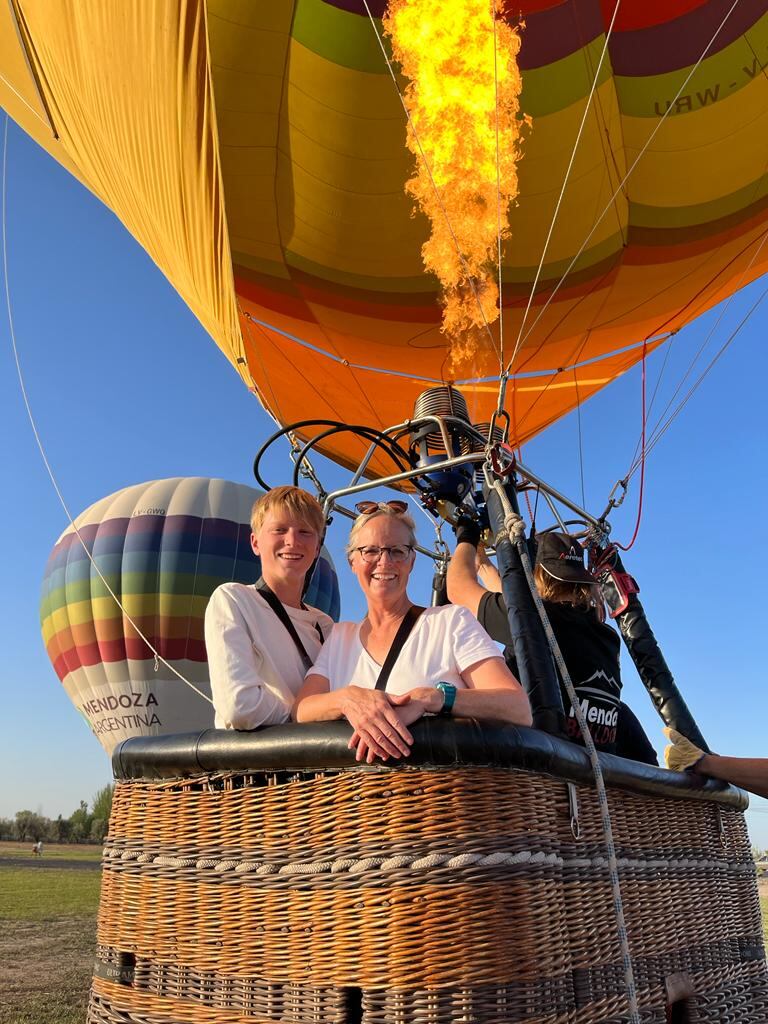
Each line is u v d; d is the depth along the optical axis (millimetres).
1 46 4434
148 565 15914
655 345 6047
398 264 4918
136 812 1611
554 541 2184
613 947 1507
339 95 4254
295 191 4602
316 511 1813
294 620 1786
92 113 3771
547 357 5684
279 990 1341
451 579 2330
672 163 4715
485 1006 1220
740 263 5418
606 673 2047
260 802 1434
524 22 4160
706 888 1979
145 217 4035
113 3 3076
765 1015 2100
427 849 1273
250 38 4086
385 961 1254
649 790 1769
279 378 5617
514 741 1313
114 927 1592
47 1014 7715
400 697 1352
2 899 17766
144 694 15734
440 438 2680
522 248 4812
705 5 4270
